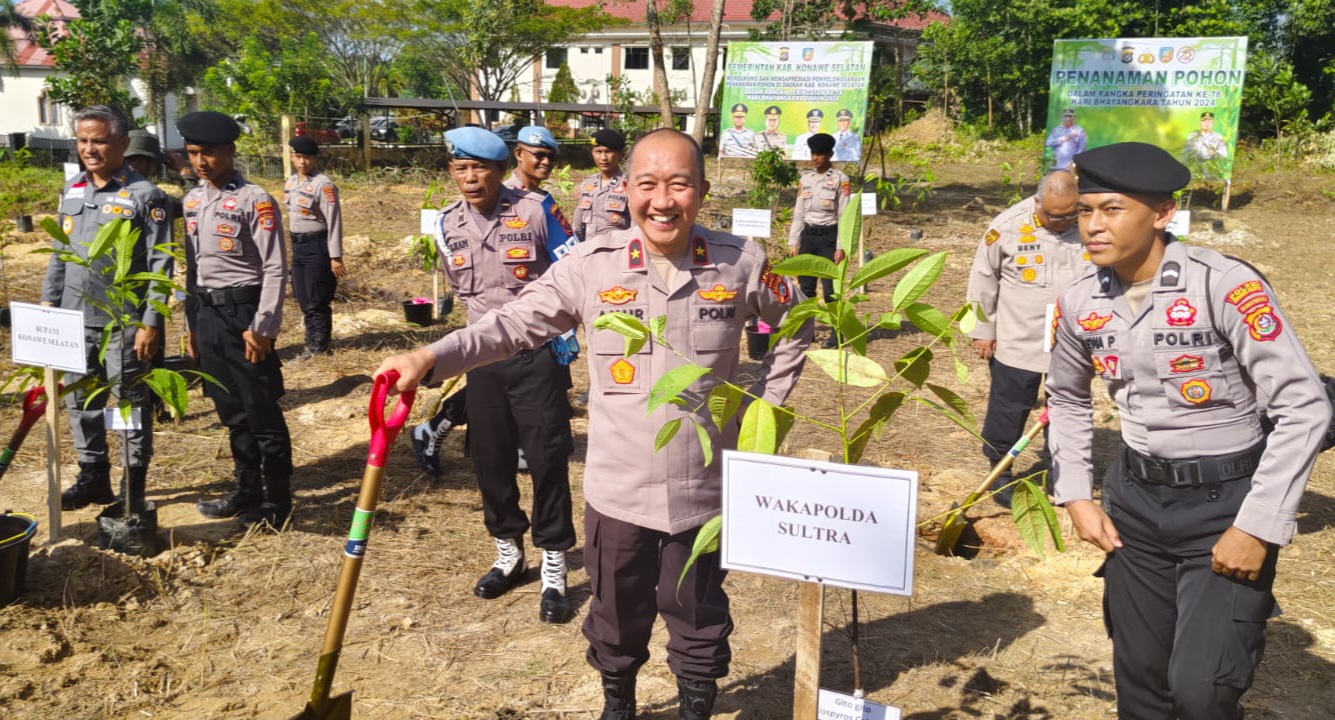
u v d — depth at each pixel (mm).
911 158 28484
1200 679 2500
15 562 3889
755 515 2287
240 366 4820
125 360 4711
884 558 2184
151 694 3492
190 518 5043
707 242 2818
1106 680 3670
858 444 2457
